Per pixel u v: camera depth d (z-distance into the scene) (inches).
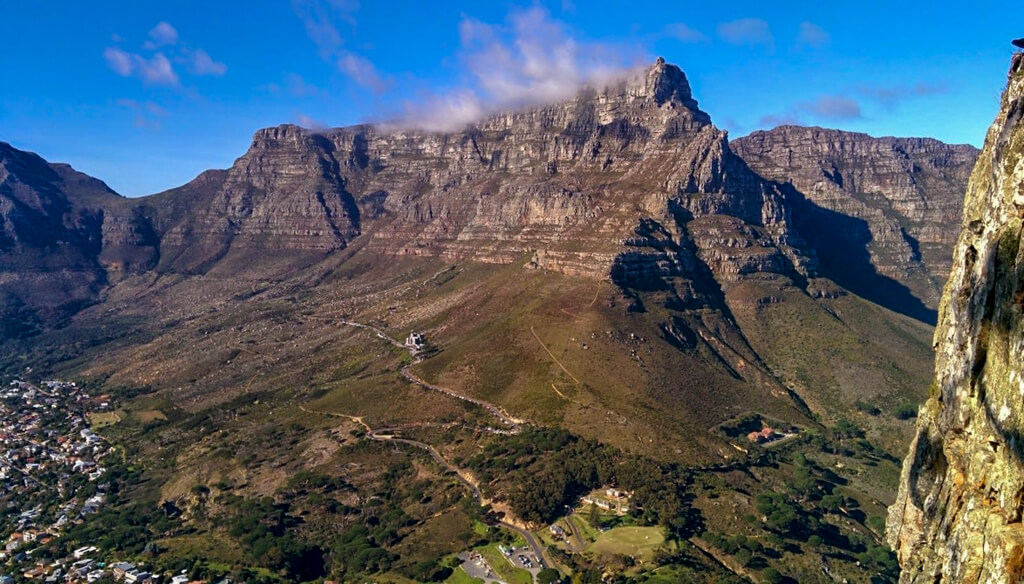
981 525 1572.3
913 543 2055.9
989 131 2022.6
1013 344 1550.2
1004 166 1743.4
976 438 1673.2
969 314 1788.9
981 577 1529.3
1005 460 1537.9
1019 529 1465.3
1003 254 1642.5
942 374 1974.7
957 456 1795.0
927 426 2033.7
